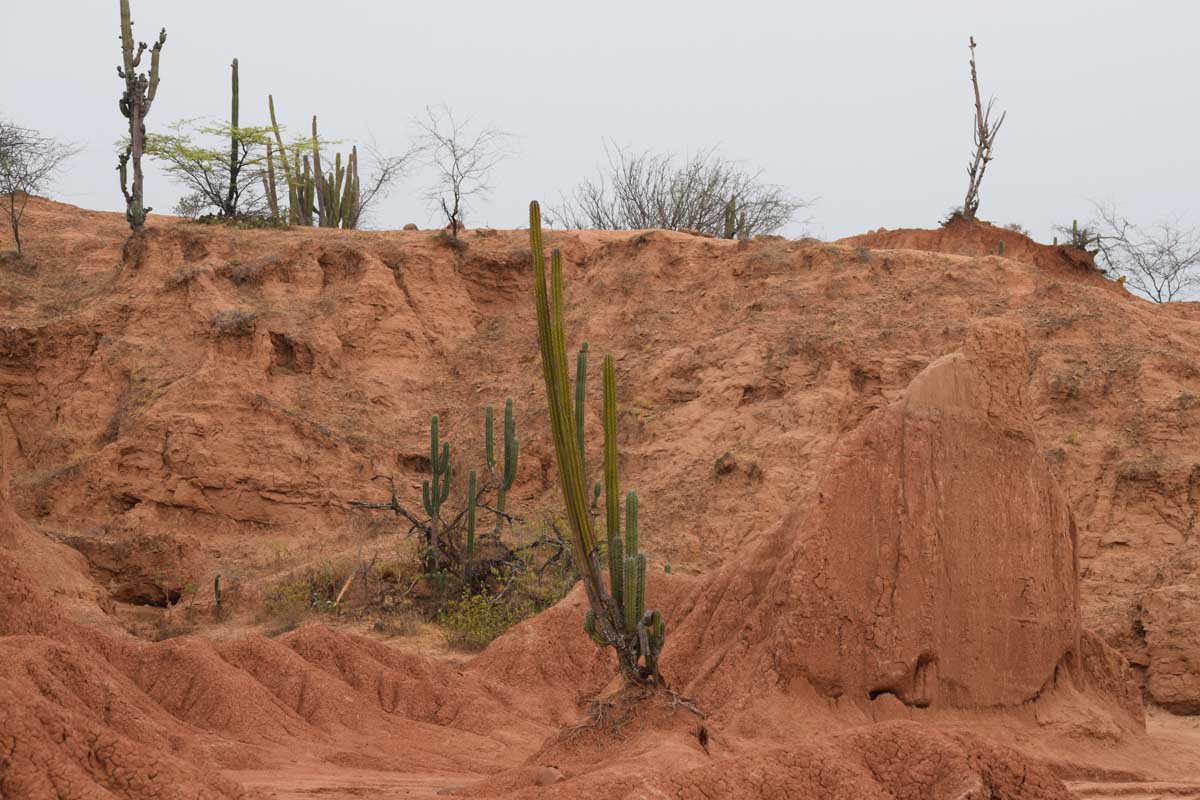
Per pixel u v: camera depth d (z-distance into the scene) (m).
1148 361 53.50
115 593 48.00
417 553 47.59
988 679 25.92
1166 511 47.84
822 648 24.59
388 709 29.25
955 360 26.92
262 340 59.53
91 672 21.11
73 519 53.75
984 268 60.47
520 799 17.30
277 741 25.61
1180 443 50.50
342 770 23.67
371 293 63.31
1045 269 73.00
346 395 60.12
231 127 79.19
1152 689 40.06
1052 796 18.31
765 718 23.67
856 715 24.53
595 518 50.00
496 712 29.08
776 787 17.53
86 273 68.38
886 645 24.94
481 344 64.12
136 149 70.12
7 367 61.19
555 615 33.44
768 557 26.72
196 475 54.47
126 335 61.12
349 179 84.12
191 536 50.91
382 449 57.25
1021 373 27.53
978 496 26.45
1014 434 27.16
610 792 17.27
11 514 41.44
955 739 18.62
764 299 60.72
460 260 67.19
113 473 54.50
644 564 22.12
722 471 52.75
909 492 25.70
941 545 25.78
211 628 44.25
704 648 26.19
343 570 47.91
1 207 77.19
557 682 31.95
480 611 42.19
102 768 15.87
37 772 14.78
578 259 68.69
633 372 59.78
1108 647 28.55
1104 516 48.50
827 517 25.19
